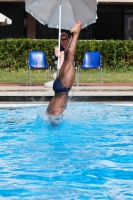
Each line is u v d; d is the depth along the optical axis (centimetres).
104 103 1727
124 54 2823
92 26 3378
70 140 1112
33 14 2069
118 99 1772
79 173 843
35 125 1277
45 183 786
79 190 751
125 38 3375
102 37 3375
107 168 877
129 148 1041
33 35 3322
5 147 1039
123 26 3388
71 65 1203
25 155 970
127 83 2250
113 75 2573
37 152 995
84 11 2086
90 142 1095
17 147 1038
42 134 1172
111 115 1466
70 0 2075
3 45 2777
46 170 862
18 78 2405
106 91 1831
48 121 1242
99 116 1441
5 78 2402
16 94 1739
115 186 772
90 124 1310
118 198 715
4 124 1304
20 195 727
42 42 2781
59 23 1988
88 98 1764
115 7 3372
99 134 1184
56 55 1989
